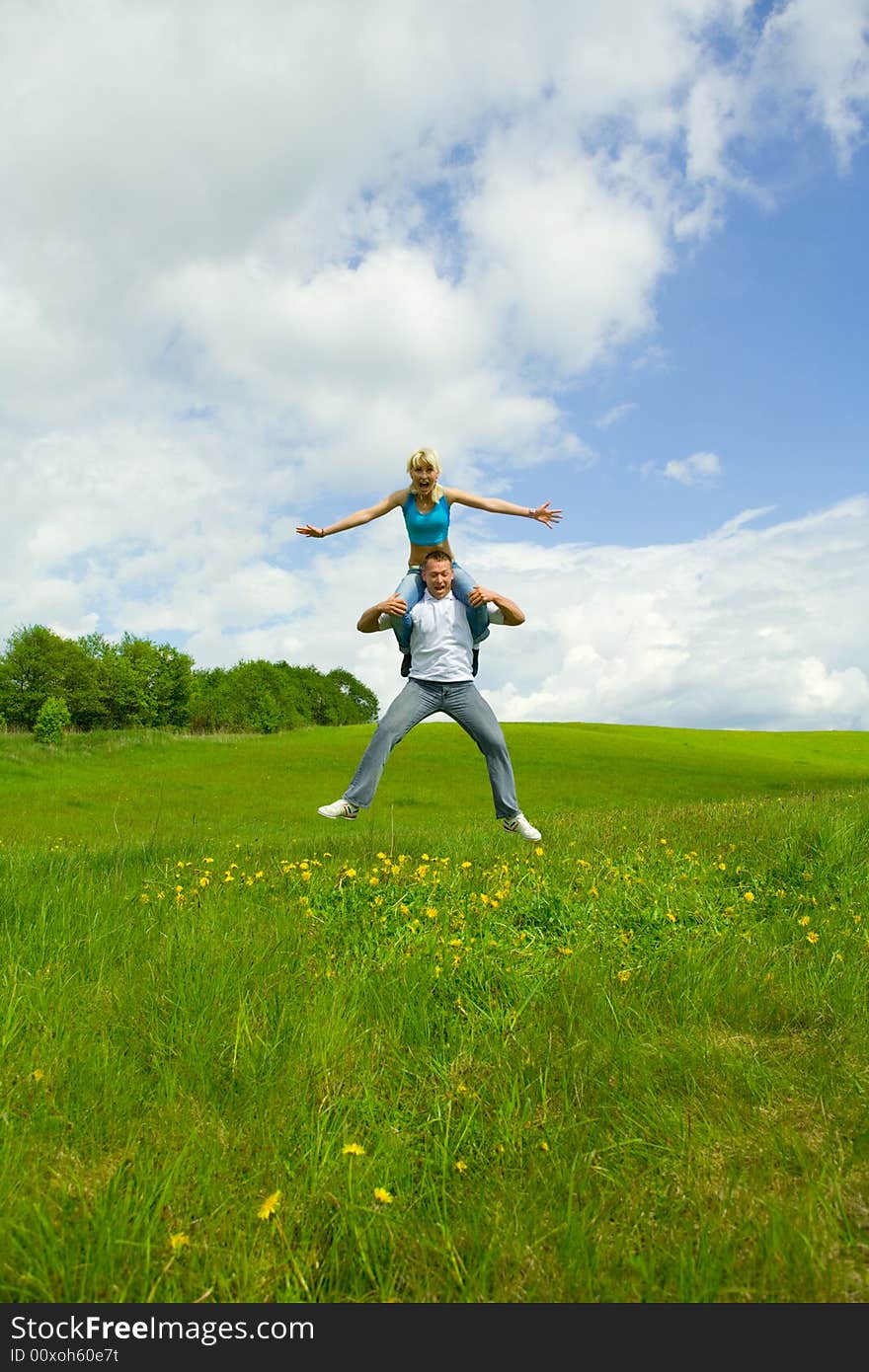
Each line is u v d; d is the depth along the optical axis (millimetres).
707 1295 2248
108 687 81312
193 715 91562
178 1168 2705
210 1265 2371
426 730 64188
